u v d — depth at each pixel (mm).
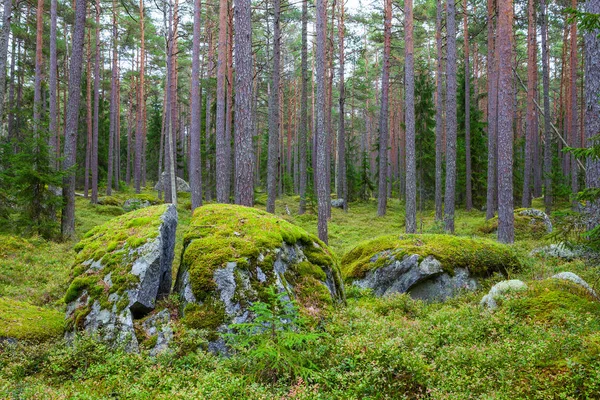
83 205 26391
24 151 15000
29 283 9781
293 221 24781
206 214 7484
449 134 18703
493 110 25141
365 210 32438
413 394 4395
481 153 30469
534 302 6332
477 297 8758
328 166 28250
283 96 42844
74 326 5926
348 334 5801
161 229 6898
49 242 14406
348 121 58094
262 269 6312
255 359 4891
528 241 14789
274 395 4234
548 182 24203
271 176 21625
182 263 6758
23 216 14773
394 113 44531
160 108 51531
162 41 34719
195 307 5930
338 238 20250
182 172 43469
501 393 3992
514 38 29109
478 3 29000
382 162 28078
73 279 6496
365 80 42688
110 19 31594
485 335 5730
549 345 4664
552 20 29641
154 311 6039
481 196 29781
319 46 15711
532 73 25344
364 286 10609
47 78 33188
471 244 10797
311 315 6242
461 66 32906
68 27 36062
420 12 29609
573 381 4008
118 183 40031
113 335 5695
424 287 9898
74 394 4293
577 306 6078
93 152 27172
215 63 29141
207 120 31562
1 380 4625
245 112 12547
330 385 4504
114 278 6160
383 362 4711
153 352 5500
